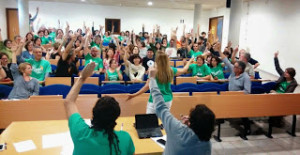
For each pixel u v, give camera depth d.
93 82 4.48
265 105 3.69
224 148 3.42
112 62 4.97
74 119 1.30
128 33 11.74
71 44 4.53
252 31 11.09
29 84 3.62
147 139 2.15
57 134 2.17
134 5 14.37
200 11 12.47
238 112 3.60
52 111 2.88
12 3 13.49
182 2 11.90
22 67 3.55
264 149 3.42
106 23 14.91
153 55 6.04
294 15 8.20
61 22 14.41
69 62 4.70
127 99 3.07
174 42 8.26
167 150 1.44
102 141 1.25
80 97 3.12
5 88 3.83
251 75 5.23
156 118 2.36
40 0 13.80
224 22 13.74
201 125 1.31
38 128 2.30
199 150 1.33
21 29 10.13
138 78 5.04
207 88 4.38
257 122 4.47
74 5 14.36
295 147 3.50
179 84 4.41
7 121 2.81
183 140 1.35
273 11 9.43
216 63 5.48
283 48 8.82
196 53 7.39
